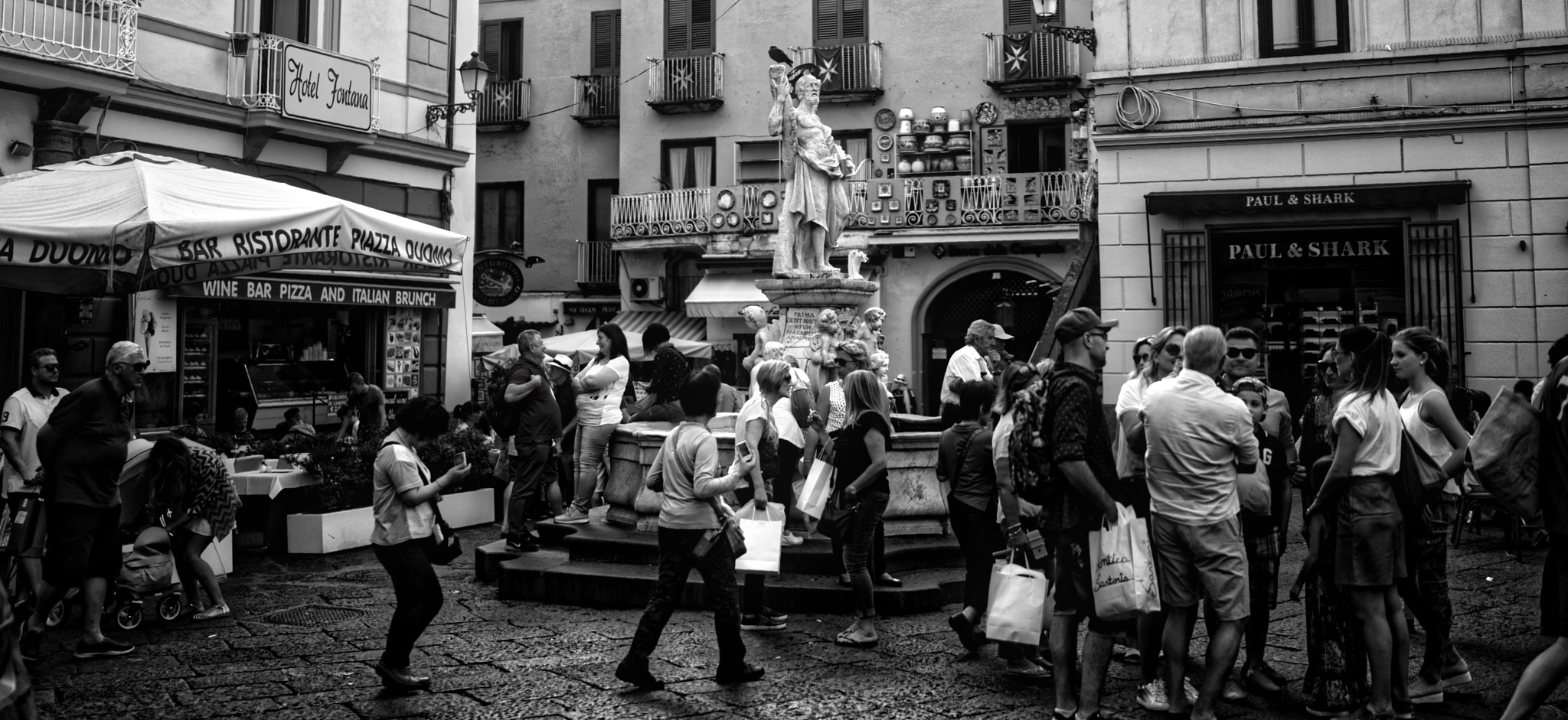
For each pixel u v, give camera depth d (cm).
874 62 2691
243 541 1182
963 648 689
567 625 769
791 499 872
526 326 2523
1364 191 1592
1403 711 544
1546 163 1550
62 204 854
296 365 1684
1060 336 547
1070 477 518
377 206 1795
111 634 760
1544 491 487
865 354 825
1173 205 1669
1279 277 1678
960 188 2511
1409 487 550
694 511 608
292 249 911
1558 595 481
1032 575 554
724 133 2816
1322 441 698
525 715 565
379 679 639
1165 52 1700
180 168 943
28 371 1328
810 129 1201
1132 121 1711
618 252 2917
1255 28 1672
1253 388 613
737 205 2638
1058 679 545
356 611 833
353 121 1684
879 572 791
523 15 3047
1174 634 533
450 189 1922
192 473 805
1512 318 1562
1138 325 1712
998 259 2534
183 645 728
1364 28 1627
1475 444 502
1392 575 529
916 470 919
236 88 1557
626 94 2884
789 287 1180
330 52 1642
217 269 1045
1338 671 550
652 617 604
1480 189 1578
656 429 992
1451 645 591
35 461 852
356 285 1684
